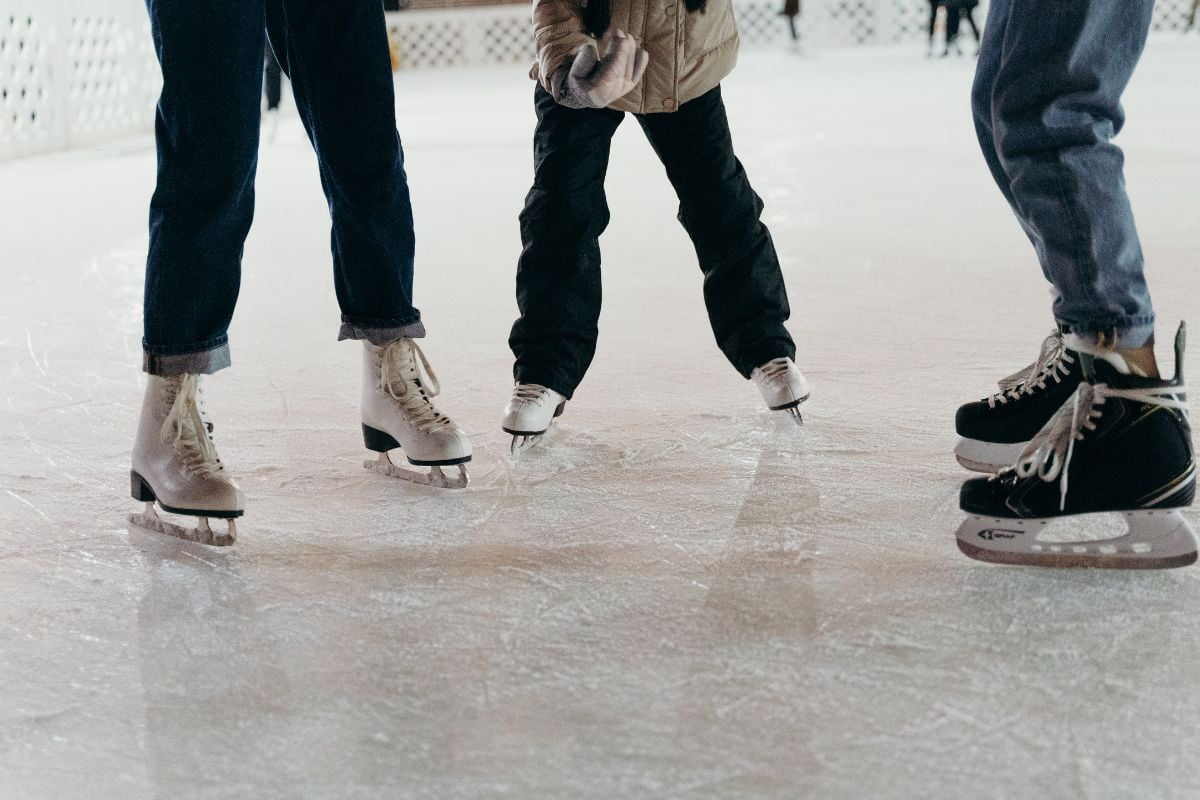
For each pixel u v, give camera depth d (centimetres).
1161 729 116
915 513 177
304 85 182
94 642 144
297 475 204
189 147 162
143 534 179
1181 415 147
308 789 112
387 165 185
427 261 405
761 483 193
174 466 172
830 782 110
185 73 159
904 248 393
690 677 130
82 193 602
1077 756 112
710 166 213
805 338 284
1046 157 144
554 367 210
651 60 200
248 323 320
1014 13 143
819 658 133
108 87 881
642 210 496
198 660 139
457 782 112
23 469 209
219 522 183
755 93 1050
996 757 113
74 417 239
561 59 187
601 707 125
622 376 260
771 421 225
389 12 1780
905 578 154
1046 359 183
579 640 140
